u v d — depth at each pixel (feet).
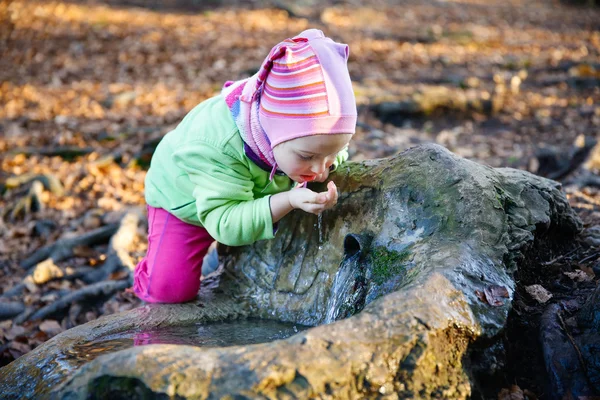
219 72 38.73
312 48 9.30
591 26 54.70
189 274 11.51
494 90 35.19
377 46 45.80
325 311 11.00
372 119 30.55
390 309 7.93
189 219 11.18
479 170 10.62
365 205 11.02
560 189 11.89
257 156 10.10
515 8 64.13
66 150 26.53
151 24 51.01
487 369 8.49
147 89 35.50
